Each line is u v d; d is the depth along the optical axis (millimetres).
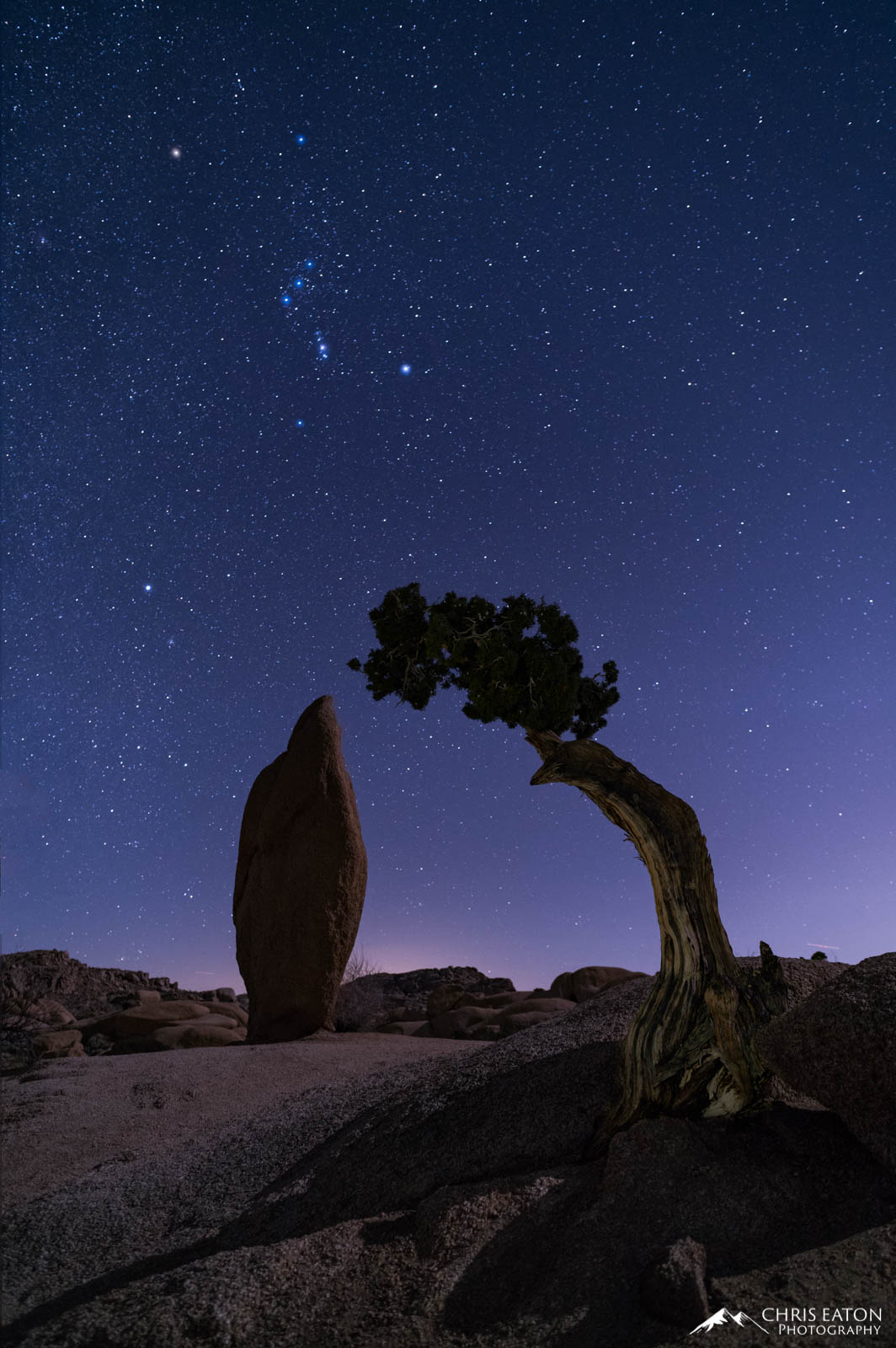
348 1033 13359
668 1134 3838
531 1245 3455
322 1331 3201
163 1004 15656
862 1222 3299
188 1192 5512
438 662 4949
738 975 4164
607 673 5098
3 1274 4543
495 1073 5406
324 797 13758
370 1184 4668
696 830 4324
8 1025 15922
